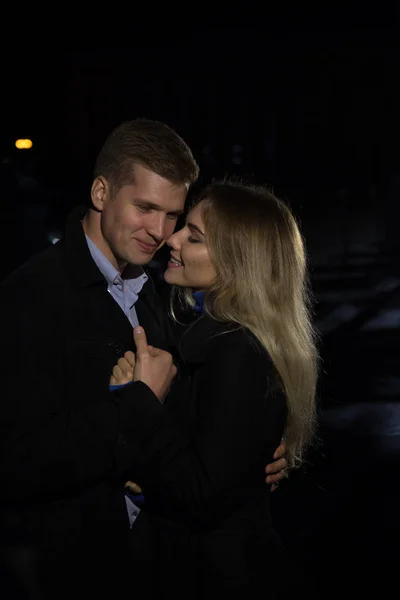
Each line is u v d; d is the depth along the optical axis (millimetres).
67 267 2715
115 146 2721
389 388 9672
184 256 2799
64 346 2643
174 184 2703
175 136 2729
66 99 27172
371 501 6078
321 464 6867
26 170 15867
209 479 2518
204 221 2771
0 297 2594
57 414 2580
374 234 27094
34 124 18328
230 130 30312
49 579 2578
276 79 30141
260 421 2609
